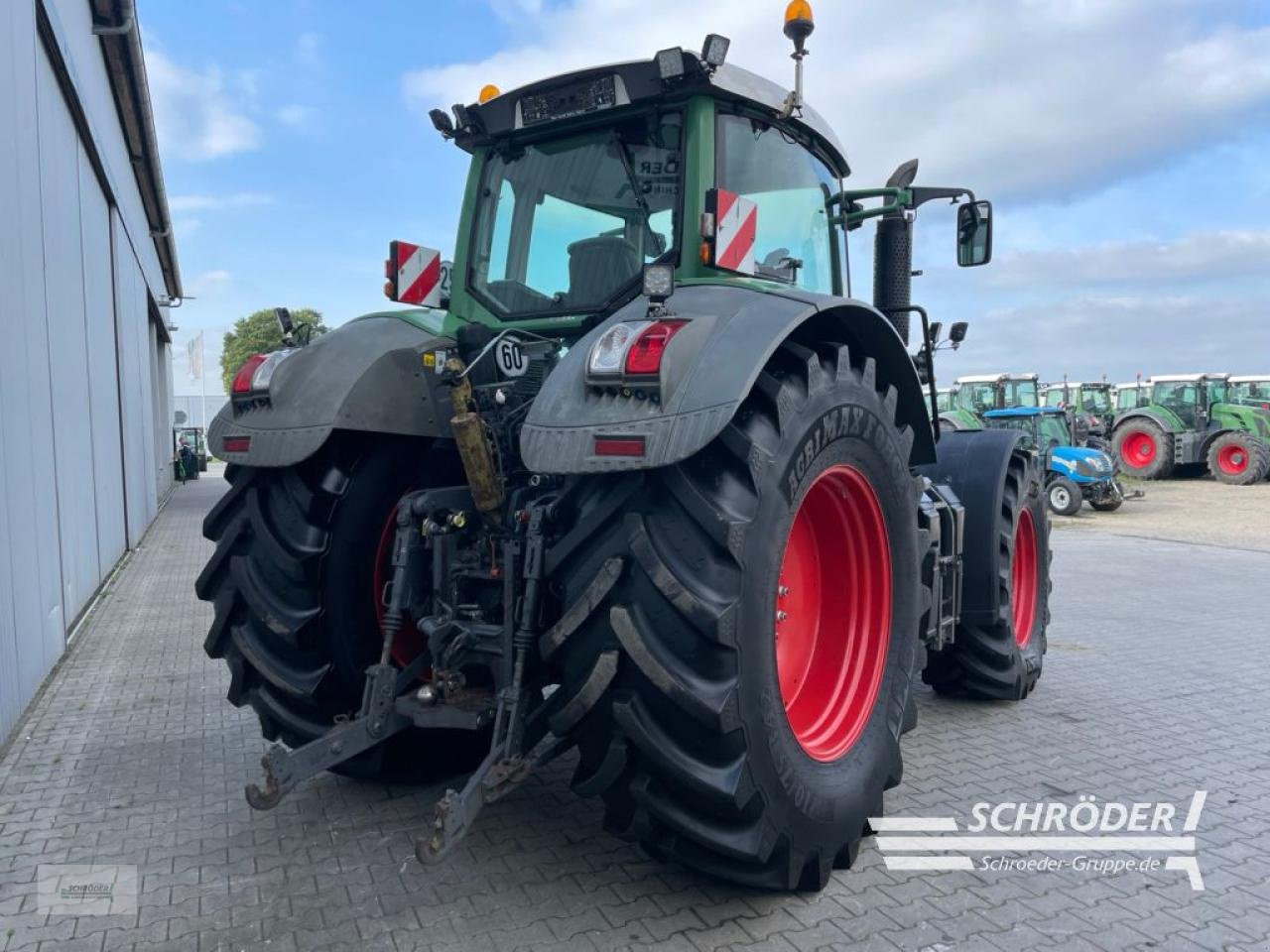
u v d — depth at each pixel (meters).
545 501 2.64
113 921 2.54
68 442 6.58
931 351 4.27
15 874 2.83
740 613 2.29
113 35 8.59
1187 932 2.55
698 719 2.26
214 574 3.26
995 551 4.54
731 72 3.06
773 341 2.39
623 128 3.21
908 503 3.17
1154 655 5.96
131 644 6.12
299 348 3.21
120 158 10.84
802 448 2.51
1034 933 2.53
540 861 2.91
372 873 2.83
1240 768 3.87
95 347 8.40
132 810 3.33
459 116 3.46
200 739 4.16
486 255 3.52
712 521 2.27
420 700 2.81
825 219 3.93
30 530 4.91
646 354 2.31
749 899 2.68
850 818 2.77
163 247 19.28
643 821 2.46
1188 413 23.39
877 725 3.01
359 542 3.14
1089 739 4.24
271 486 3.15
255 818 3.25
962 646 4.67
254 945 2.42
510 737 2.50
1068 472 16.70
